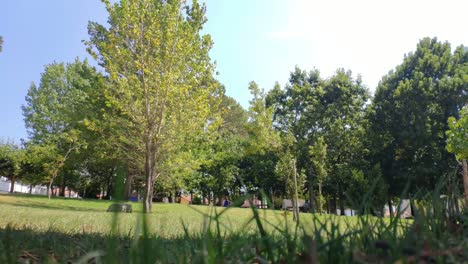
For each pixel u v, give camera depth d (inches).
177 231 192.4
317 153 1090.1
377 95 1446.9
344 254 56.8
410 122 1325.0
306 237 56.1
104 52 749.9
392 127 1363.2
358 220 72.4
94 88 1096.8
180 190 1994.3
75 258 90.2
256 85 767.1
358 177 1262.3
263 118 762.8
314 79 1633.9
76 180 2146.9
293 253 60.9
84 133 1234.0
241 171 1854.1
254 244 71.0
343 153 1502.2
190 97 745.6
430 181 1312.7
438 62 1395.2
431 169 1243.8
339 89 1546.5
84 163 1781.5
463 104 1274.6
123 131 852.0
